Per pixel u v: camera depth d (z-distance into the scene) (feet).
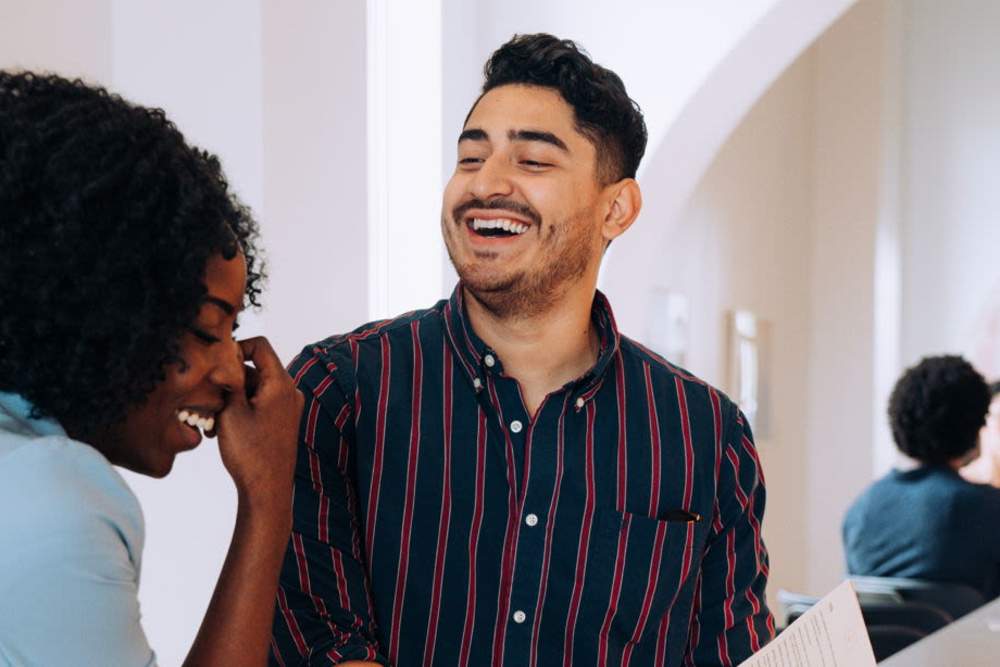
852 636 4.85
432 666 5.18
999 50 24.39
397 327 5.52
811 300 24.79
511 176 5.05
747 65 12.92
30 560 3.30
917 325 25.11
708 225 20.63
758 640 5.54
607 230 5.46
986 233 24.64
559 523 5.23
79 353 3.54
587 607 5.22
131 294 3.58
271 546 4.25
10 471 3.37
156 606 9.50
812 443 24.81
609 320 5.42
